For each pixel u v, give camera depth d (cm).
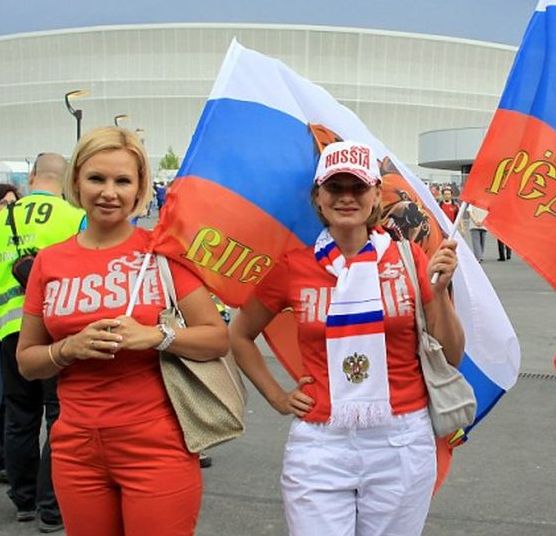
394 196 321
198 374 253
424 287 259
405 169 331
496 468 496
